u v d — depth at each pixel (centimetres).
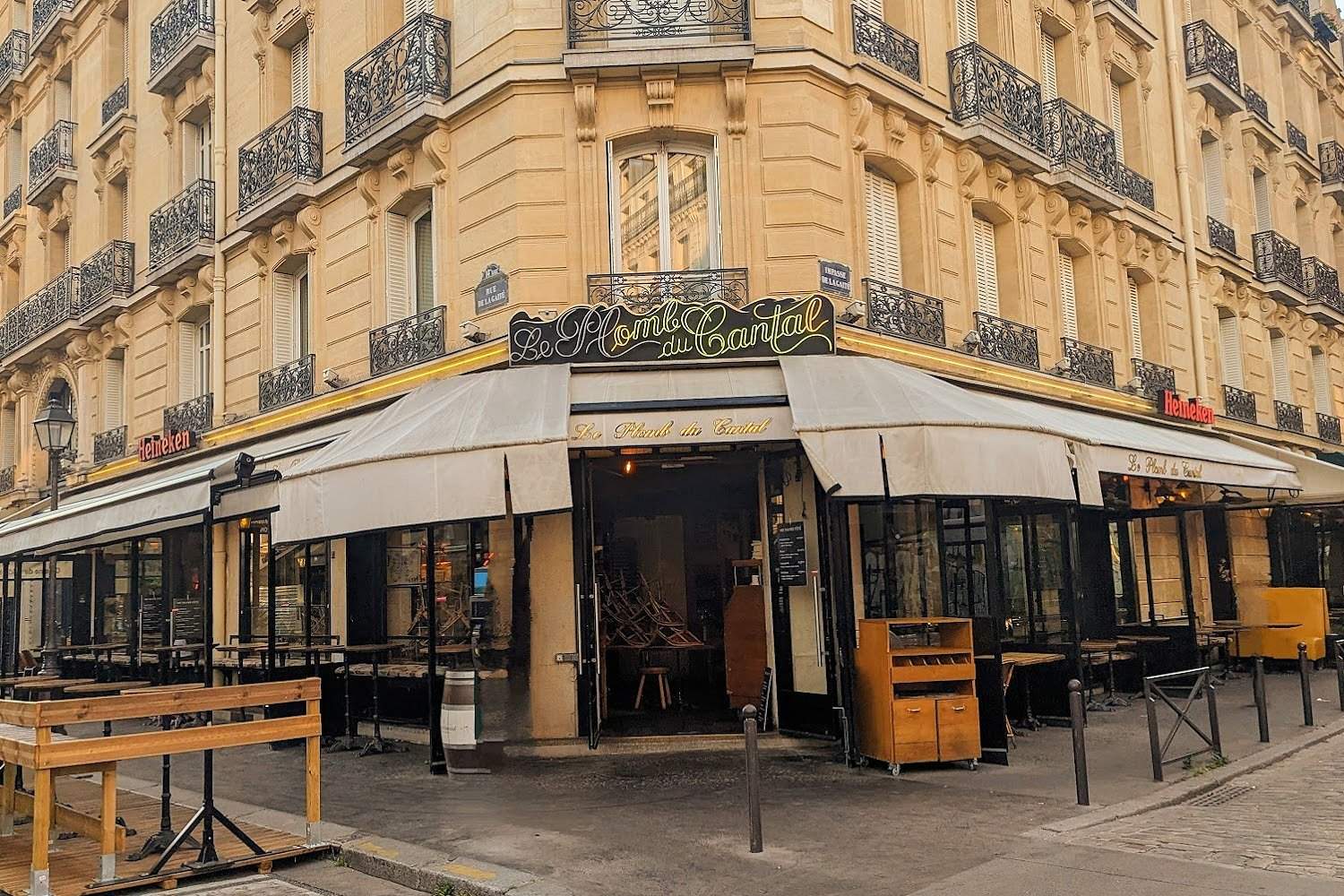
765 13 1139
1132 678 1406
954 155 1340
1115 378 1583
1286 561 1916
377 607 1269
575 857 651
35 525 1023
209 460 1566
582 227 1109
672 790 848
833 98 1165
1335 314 2391
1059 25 1609
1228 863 600
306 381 1398
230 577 1529
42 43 2230
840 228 1145
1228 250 2000
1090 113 1638
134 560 1437
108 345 1966
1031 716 1138
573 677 1056
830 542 998
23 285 2333
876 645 925
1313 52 2562
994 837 677
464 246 1178
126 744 641
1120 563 1531
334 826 758
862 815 746
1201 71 1925
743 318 1043
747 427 942
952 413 893
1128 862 608
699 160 1159
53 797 736
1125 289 1669
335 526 905
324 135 1406
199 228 1620
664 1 1137
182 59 1694
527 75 1121
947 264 1300
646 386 1005
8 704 638
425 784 917
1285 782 842
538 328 1050
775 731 1076
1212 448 1414
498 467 863
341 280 1358
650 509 1411
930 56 1322
